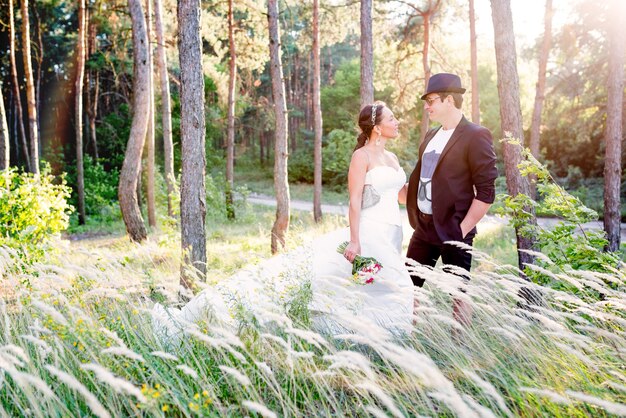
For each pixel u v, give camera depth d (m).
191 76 5.25
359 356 2.05
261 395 2.71
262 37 19.22
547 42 14.66
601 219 18.42
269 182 40.50
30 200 6.91
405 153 25.97
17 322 3.41
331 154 35.81
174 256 8.27
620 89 7.09
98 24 25.73
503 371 2.79
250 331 3.04
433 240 3.85
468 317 3.38
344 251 4.03
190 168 5.26
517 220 4.39
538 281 4.02
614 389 2.53
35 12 27.56
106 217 20.36
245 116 42.66
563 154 26.28
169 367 2.87
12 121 32.66
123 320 3.28
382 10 17.95
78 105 18.50
